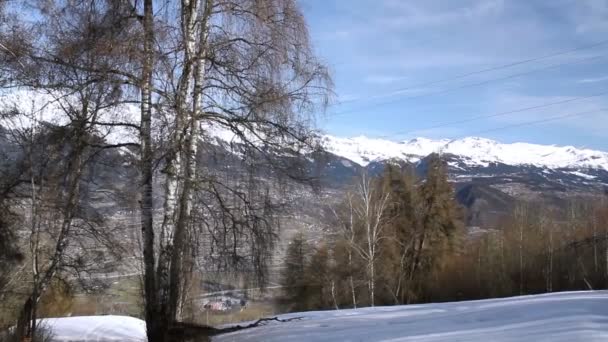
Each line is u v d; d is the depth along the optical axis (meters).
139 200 10.88
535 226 39.19
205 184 10.34
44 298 14.90
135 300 16.45
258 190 10.66
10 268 12.84
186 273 10.74
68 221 12.11
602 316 8.66
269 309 32.78
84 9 10.59
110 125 10.62
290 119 10.91
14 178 11.54
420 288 35.66
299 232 16.92
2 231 12.24
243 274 10.70
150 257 10.70
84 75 10.25
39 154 10.93
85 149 10.84
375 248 32.31
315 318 13.53
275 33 11.12
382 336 9.31
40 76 10.31
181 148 10.12
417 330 9.59
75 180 11.26
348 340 9.31
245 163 10.70
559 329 7.83
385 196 33.16
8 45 10.16
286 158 10.87
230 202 10.52
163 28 10.34
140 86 10.05
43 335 12.79
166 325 10.49
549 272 35.62
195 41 10.98
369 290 31.81
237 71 10.76
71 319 21.39
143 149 10.38
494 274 36.47
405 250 34.75
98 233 13.11
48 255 12.81
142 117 10.47
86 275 13.88
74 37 10.35
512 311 10.19
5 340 11.21
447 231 36.69
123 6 10.72
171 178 10.45
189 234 10.45
